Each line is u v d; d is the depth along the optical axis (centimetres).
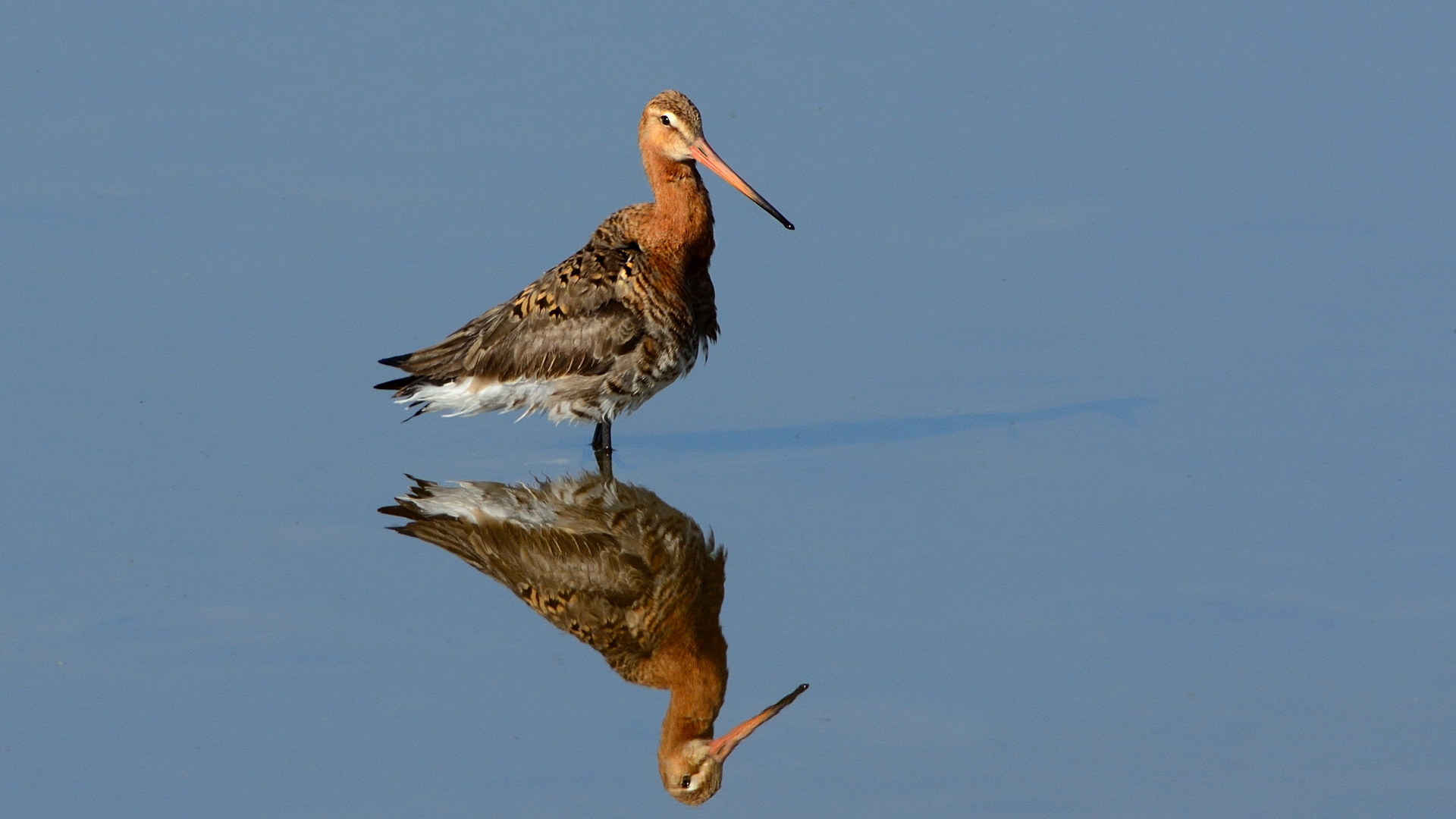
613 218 1766
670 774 1230
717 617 1436
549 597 1476
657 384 1747
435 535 1578
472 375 1747
